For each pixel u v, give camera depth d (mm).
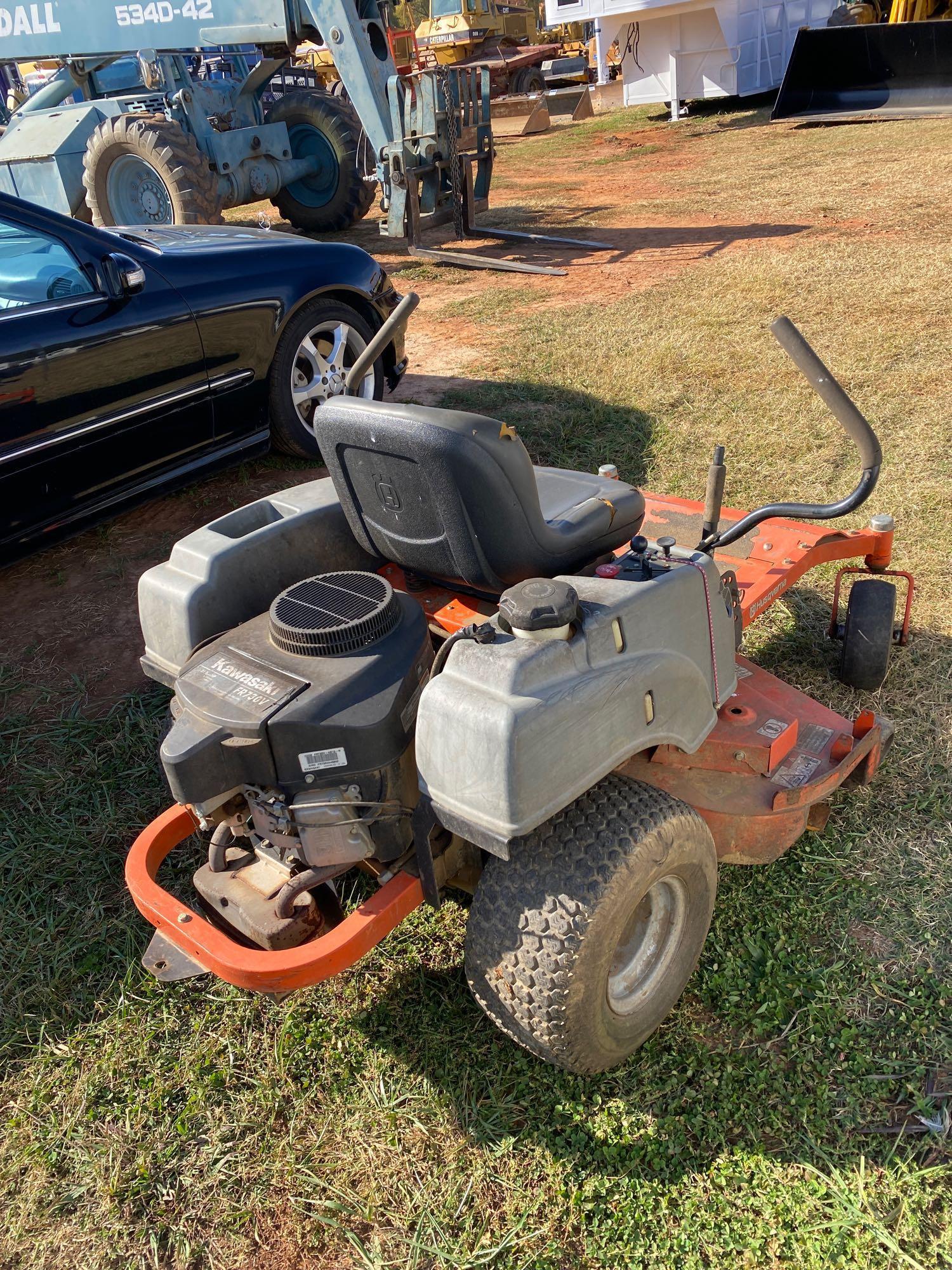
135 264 4613
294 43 10211
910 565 4305
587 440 5668
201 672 2404
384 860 2428
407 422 2258
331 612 2402
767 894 2951
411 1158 2377
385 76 10094
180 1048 2697
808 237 9250
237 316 5133
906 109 15133
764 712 2939
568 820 2229
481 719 1988
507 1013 2252
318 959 2164
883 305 7195
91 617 4676
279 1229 2271
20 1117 2557
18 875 3279
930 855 3014
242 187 10797
